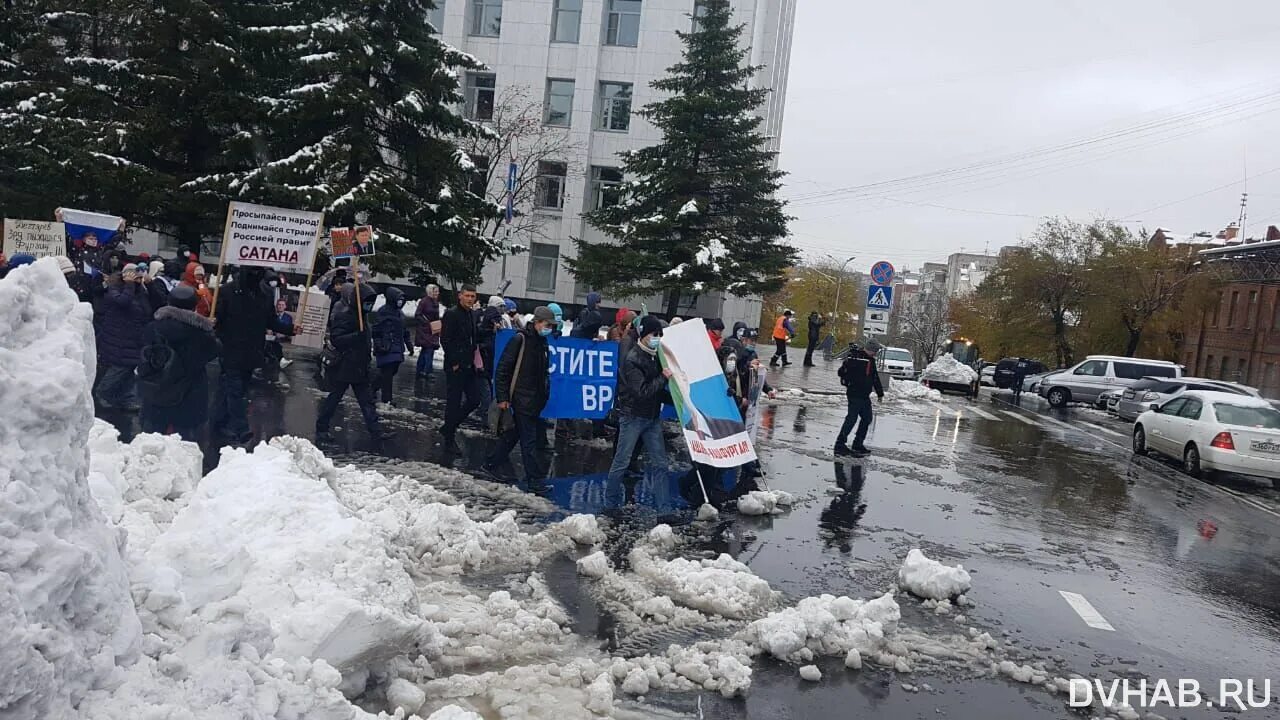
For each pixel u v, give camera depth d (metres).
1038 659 5.71
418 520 6.61
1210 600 7.58
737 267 28.39
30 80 22.64
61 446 2.42
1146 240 50.62
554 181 38.00
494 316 12.22
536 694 4.37
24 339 2.44
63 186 20.39
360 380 10.21
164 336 8.20
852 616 5.82
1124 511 11.54
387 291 12.93
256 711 2.70
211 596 3.32
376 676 4.09
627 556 7.09
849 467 12.77
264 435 9.93
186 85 20.70
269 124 21.36
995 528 9.63
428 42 22.03
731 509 9.22
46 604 2.25
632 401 8.78
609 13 38.22
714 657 5.07
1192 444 15.82
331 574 4.21
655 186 29.41
